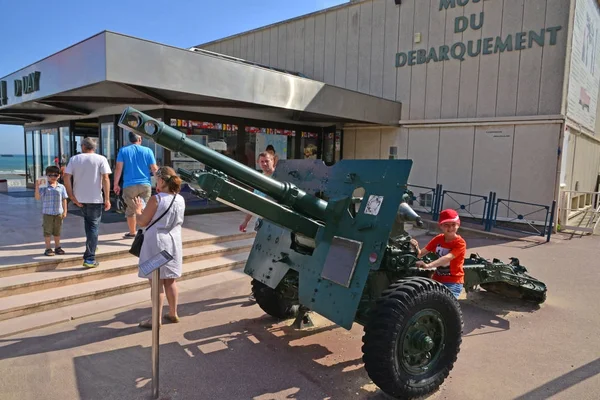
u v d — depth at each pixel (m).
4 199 11.55
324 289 3.35
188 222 8.31
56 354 3.64
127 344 3.86
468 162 11.24
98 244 6.06
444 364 3.25
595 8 12.53
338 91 10.18
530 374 3.48
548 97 10.02
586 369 3.57
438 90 11.60
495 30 10.62
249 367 3.51
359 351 3.84
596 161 15.97
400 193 3.15
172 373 3.38
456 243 3.73
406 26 12.04
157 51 6.57
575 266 6.98
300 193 3.54
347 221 3.42
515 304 5.18
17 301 4.42
